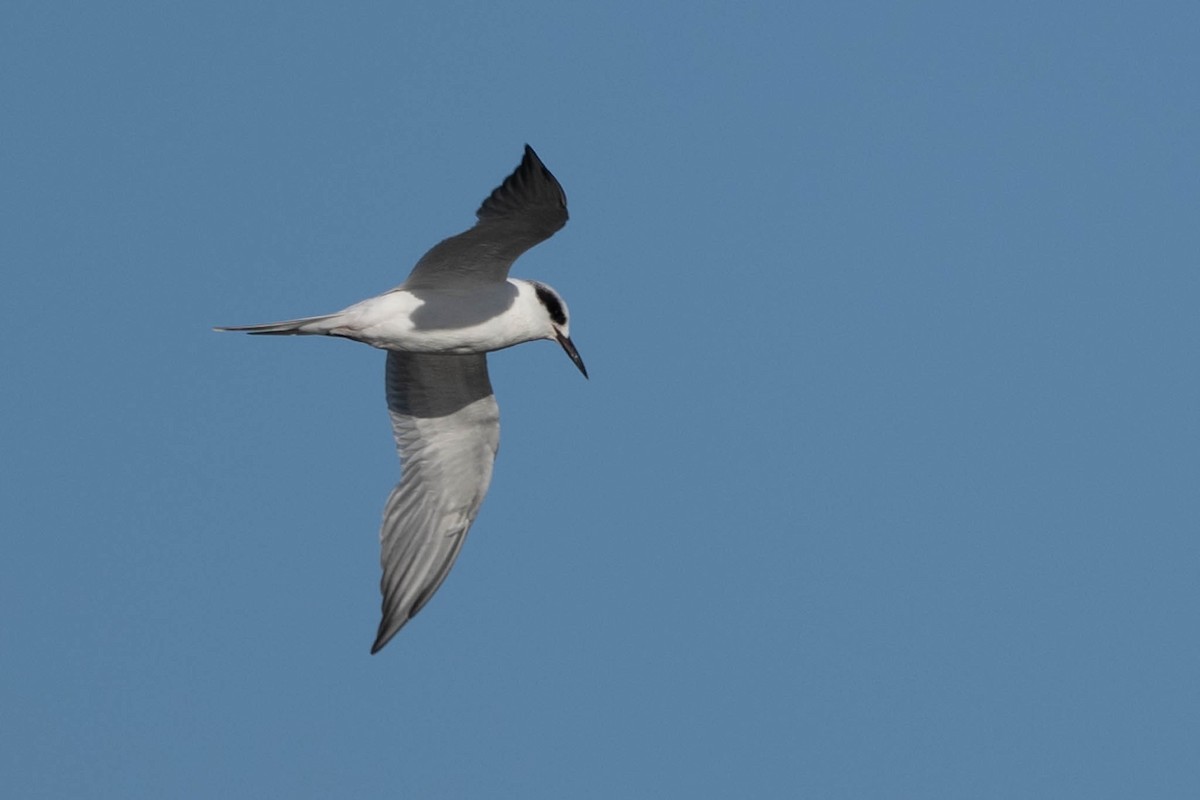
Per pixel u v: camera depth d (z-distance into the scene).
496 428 18.38
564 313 17.39
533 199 15.36
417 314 16.53
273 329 16.27
